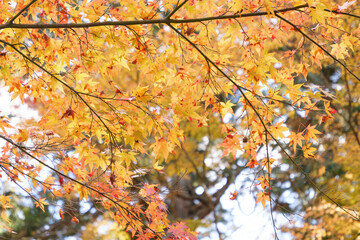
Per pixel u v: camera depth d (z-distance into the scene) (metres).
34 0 2.77
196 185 11.45
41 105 5.84
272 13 2.65
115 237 8.61
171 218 5.69
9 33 3.10
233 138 3.23
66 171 3.35
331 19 3.02
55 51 3.06
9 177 3.47
